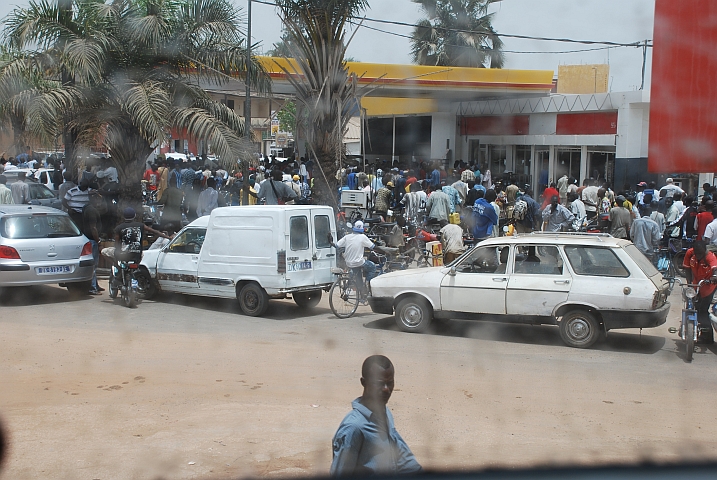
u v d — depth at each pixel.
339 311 11.08
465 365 8.19
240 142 14.76
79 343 8.82
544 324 10.02
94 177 14.40
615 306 8.92
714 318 9.04
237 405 6.53
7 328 9.59
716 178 20.72
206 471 4.95
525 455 5.27
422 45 25.69
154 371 7.64
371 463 3.35
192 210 18.42
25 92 13.53
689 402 6.88
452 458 5.18
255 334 9.63
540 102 26.06
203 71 15.47
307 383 7.29
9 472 4.93
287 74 15.43
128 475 4.88
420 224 17.33
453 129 30.83
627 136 22.78
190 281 11.50
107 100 14.17
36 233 11.43
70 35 13.90
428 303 9.94
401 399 6.83
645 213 16.14
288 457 5.23
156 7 14.62
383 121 34.34
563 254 9.35
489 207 14.36
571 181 20.77
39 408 6.36
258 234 10.80
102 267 14.38
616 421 6.25
